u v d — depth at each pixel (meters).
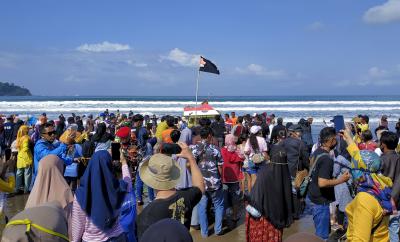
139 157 9.59
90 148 8.95
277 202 5.80
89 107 60.88
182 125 15.95
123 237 3.98
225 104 73.25
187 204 3.73
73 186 9.02
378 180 3.98
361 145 8.50
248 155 10.16
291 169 8.59
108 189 3.73
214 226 8.48
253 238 5.92
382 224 3.94
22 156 11.38
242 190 10.47
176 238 2.25
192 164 4.04
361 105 69.12
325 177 5.61
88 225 3.72
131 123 14.78
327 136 5.75
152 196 9.90
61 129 15.20
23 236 2.59
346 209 4.16
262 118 17.17
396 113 50.97
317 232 5.88
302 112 52.84
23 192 11.60
